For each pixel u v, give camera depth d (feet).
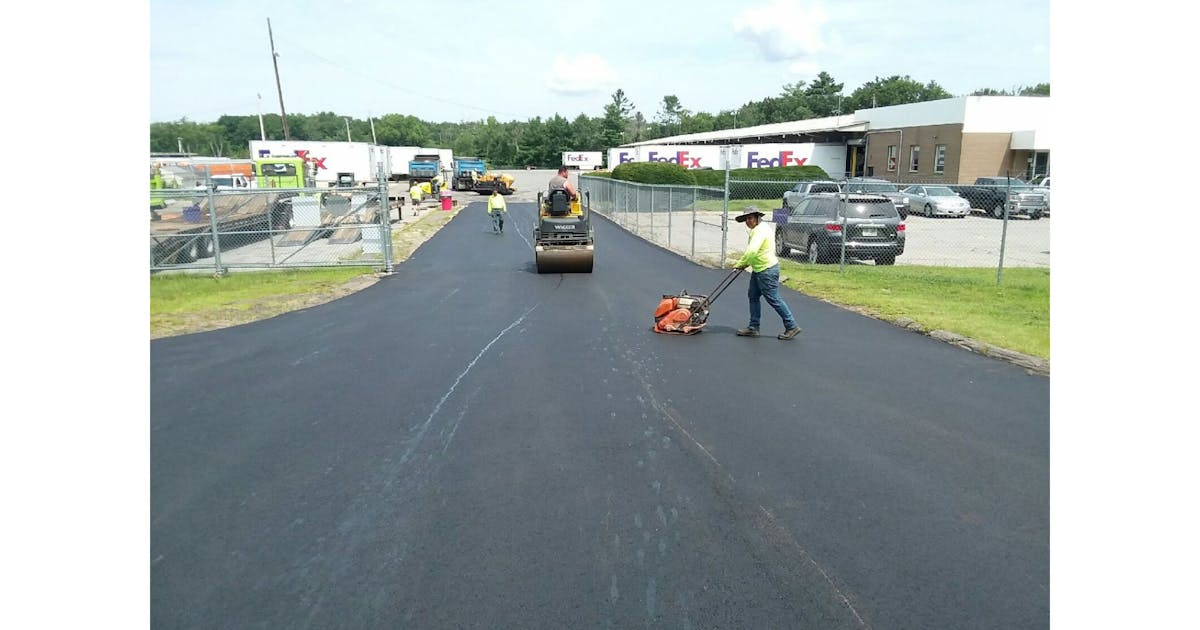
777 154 160.86
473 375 24.52
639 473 16.25
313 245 64.59
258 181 97.66
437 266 55.93
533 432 18.93
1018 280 44.19
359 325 33.63
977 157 127.85
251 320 35.29
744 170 144.15
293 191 51.72
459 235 82.48
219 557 12.93
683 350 27.71
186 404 21.83
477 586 11.94
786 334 29.50
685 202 92.07
